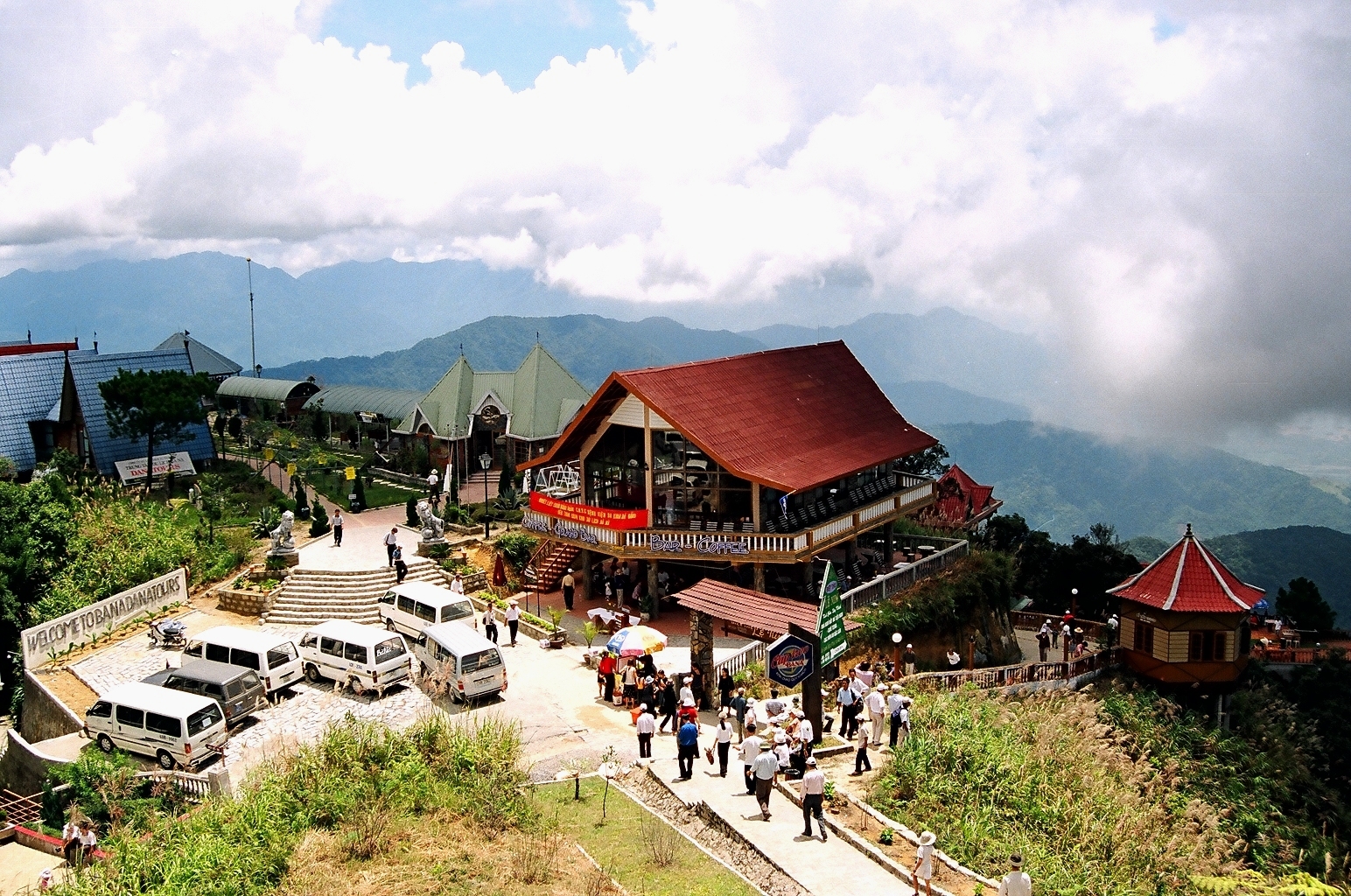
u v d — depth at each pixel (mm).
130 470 71688
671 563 51312
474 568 52969
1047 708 39375
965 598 52312
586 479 51500
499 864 25297
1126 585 51000
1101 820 30047
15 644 49969
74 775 33219
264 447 82938
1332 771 51781
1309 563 185875
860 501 55656
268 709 38000
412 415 79812
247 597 49094
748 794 29625
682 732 30578
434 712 33688
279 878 24766
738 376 53344
